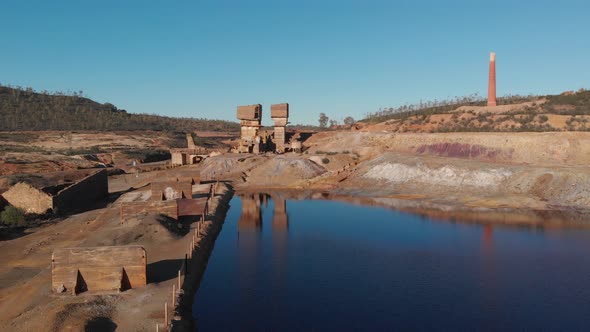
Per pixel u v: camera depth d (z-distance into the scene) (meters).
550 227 36.00
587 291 22.97
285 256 29.36
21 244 28.91
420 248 31.00
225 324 19.39
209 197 46.41
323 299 22.14
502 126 83.12
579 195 43.19
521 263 27.44
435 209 44.09
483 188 49.06
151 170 72.50
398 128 93.25
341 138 80.25
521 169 49.78
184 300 19.55
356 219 40.44
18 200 37.62
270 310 20.84
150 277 21.42
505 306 21.16
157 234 28.16
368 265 27.41
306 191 56.69
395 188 53.88
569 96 101.88
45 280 20.91
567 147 57.81
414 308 21.11
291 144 79.00
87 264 19.36
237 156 71.25
